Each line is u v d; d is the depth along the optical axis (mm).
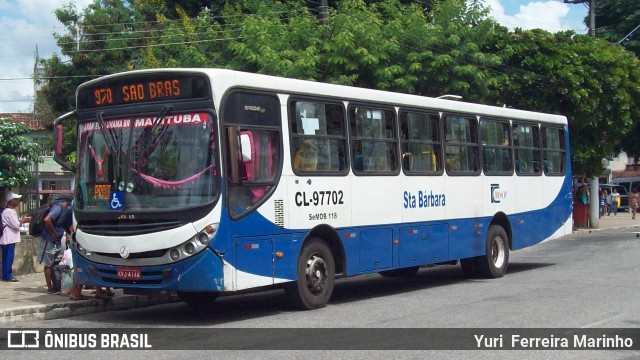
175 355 8445
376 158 13016
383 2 25016
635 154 42094
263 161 10828
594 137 30219
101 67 31734
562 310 11383
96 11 32062
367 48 21188
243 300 13594
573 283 14914
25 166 17891
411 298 13188
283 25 22078
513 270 17984
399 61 22141
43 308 11367
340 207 12133
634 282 14945
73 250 11055
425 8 28031
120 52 31375
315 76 20312
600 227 34781
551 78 27953
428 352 8445
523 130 17500
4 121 17609
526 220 17406
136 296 12820
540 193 17969
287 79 11367
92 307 12094
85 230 10719
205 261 9930
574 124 29156
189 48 22828
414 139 13977
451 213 14828
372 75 21391
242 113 10570
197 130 10211
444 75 22328
